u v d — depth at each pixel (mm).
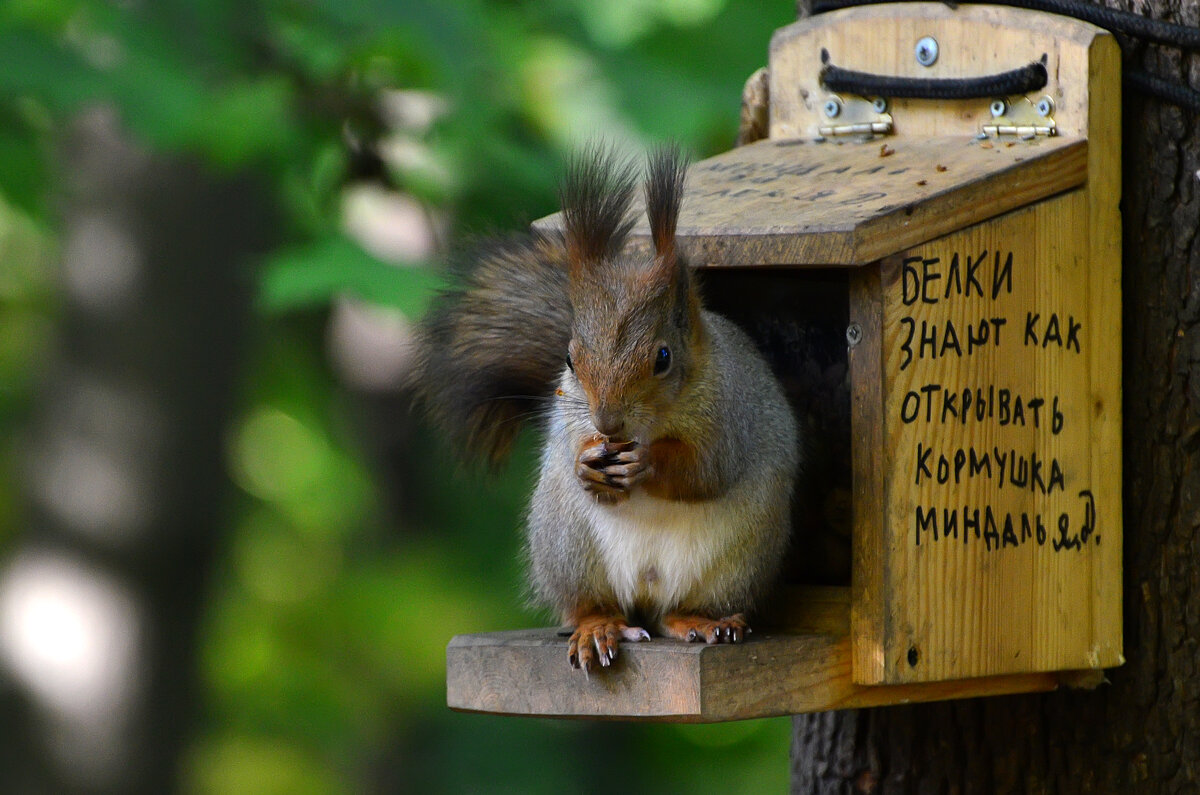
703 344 8273
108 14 12453
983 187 8086
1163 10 8719
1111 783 8953
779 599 8648
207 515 17266
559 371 9102
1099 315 8586
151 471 16891
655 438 8086
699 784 22531
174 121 12172
